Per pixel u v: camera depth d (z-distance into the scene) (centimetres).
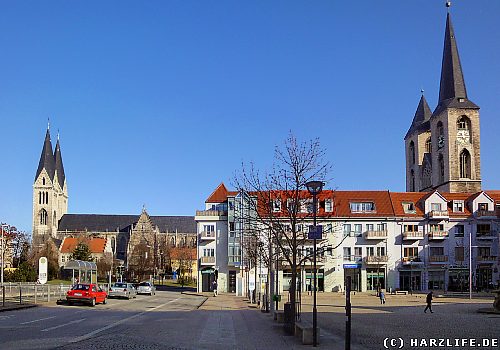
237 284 8012
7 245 12425
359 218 8562
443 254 8638
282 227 3556
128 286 6028
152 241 14825
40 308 3803
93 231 17038
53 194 16712
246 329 2723
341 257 8488
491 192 9606
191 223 17825
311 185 2247
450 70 11350
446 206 8806
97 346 1816
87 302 4316
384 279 8525
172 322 2994
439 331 2667
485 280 8631
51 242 13875
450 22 11588
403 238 8581
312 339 2106
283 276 8106
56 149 17325
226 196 8975
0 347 1719
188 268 14038
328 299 6494
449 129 10931
